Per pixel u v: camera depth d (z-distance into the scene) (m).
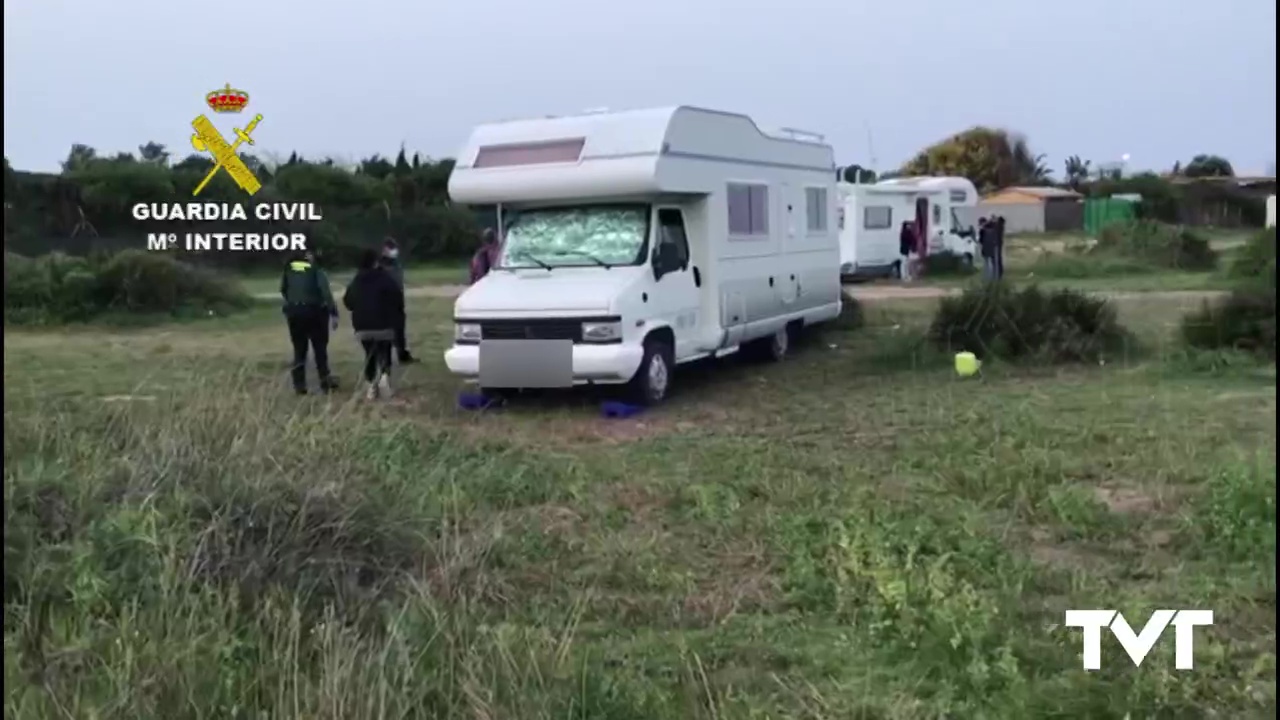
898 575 6.00
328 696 4.43
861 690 5.03
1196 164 76.44
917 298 24.39
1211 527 7.04
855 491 8.27
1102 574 6.50
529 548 6.94
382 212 45.28
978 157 81.69
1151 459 8.92
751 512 7.83
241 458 6.72
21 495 6.18
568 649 5.16
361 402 11.51
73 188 39.34
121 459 6.85
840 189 28.89
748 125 14.20
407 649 4.90
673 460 9.62
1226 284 24.69
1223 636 5.52
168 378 14.47
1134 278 29.44
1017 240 49.25
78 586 5.45
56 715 4.50
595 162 12.35
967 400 12.11
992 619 5.51
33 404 8.73
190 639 5.00
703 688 5.01
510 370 11.81
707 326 13.36
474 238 46.16
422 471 8.32
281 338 19.89
